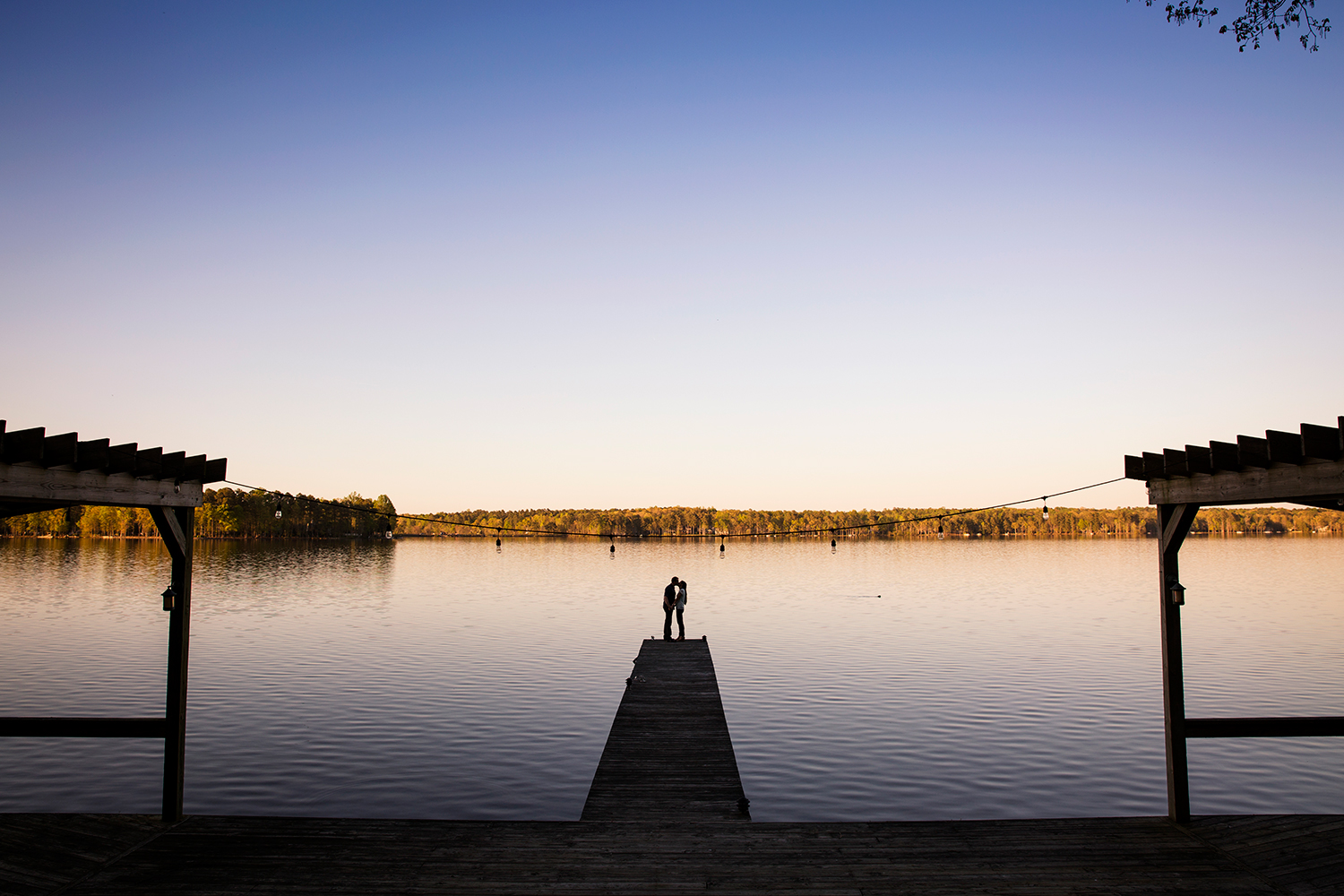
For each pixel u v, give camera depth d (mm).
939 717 16984
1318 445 6227
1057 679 20969
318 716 16672
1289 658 23812
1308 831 7859
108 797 11922
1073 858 7305
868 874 7004
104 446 6645
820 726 16266
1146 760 14000
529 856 7383
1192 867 7113
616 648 25750
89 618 31031
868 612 36594
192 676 20641
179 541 8164
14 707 17234
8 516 7074
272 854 7355
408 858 7281
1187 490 7922
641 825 8258
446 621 32281
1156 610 36844
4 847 7363
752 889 6699
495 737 15234
